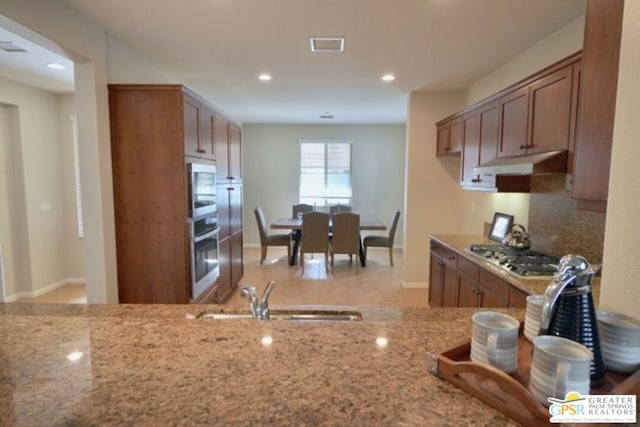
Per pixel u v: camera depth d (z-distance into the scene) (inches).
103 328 45.5
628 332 32.2
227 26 107.2
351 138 303.1
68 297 169.0
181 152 114.2
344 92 188.9
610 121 47.6
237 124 183.0
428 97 186.1
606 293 41.6
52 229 179.3
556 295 32.9
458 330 45.8
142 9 96.2
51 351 39.1
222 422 27.9
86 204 107.3
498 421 28.4
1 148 158.9
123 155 114.0
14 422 27.7
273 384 32.9
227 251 166.6
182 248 117.1
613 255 40.5
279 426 27.5
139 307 60.8
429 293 157.6
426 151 188.1
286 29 109.2
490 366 30.7
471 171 140.2
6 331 44.4
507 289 87.8
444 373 33.7
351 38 116.3
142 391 31.7
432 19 102.1
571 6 94.3
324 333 44.4
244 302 164.7
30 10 82.7
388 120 281.4
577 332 32.0
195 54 131.0
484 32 111.3
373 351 39.5
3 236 159.8
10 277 163.2
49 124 176.6
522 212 127.3
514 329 32.9
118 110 112.4
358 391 31.9
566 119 82.7
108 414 28.7
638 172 37.4
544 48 116.6
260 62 140.4
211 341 41.8
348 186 306.5
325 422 28.0
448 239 143.7
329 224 231.8
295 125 303.0
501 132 115.3
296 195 307.4
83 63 104.7
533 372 29.2
